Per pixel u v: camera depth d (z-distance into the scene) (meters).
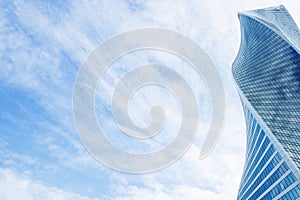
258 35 174.88
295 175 60.97
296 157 64.75
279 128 79.88
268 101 102.06
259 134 88.81
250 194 94.19
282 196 66.44
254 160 94.00
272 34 157.50
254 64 150.75
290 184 63.12
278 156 70.94
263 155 82.88
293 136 74.50
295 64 120.81
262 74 132.00
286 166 66.06
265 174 78.94
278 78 119.12
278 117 87.19
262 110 95.38
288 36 154.00
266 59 144.62
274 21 184.38
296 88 104.62
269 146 77.81
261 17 191.62
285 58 131.38
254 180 90.38
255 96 110.62
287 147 69.12
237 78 144.25
